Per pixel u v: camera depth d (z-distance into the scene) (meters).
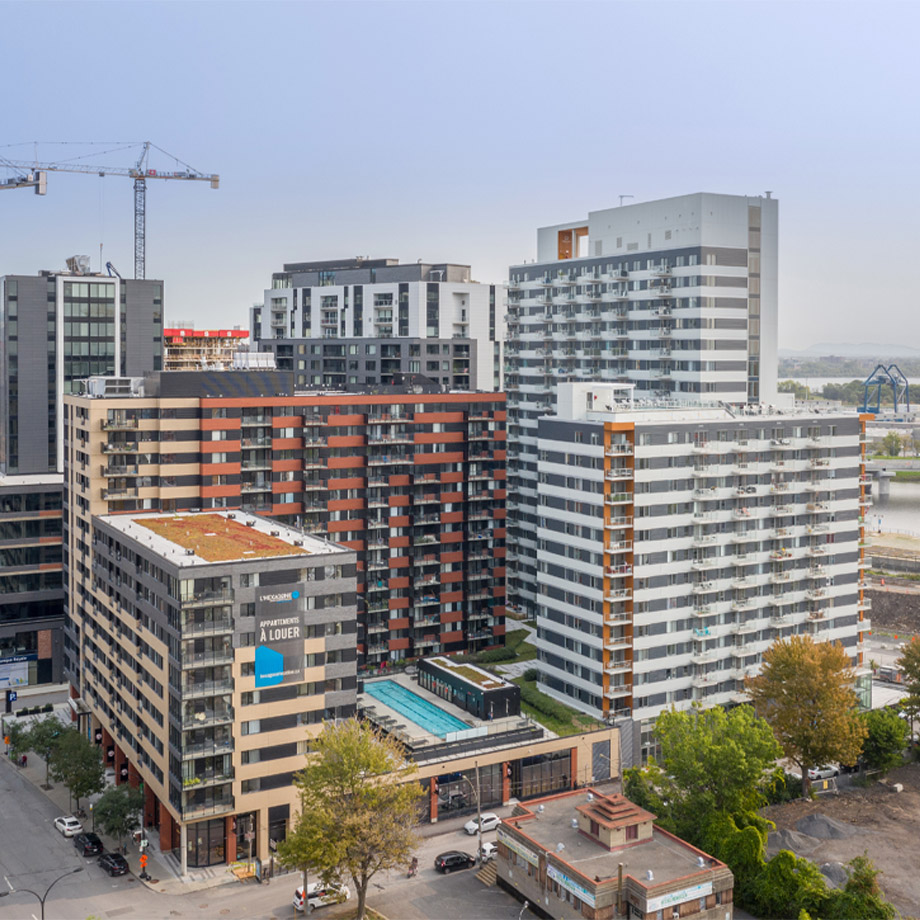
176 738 118.88
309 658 123.12
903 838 128.12
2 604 184.25
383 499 185.25
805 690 137.50
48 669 188.38
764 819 121.94
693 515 154.12
